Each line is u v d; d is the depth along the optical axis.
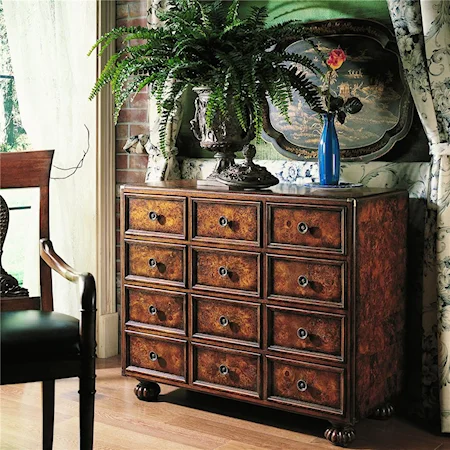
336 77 3.48
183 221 3.26
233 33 3.31
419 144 3.33
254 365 3.14
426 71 3.09
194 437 3.08
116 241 4.18
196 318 3.28
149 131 4.00
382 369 3.11
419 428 3.21
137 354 3.47
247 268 3.12
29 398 3.53
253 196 3.06
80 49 4.03
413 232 3.31
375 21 3.38
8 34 3.94
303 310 2.99
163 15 3.45
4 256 4.06
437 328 3.14
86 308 2.41
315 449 2.96
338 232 2.89
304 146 3.60
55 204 4.08
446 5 3.04
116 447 2.98
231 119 3.30
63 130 4.04
